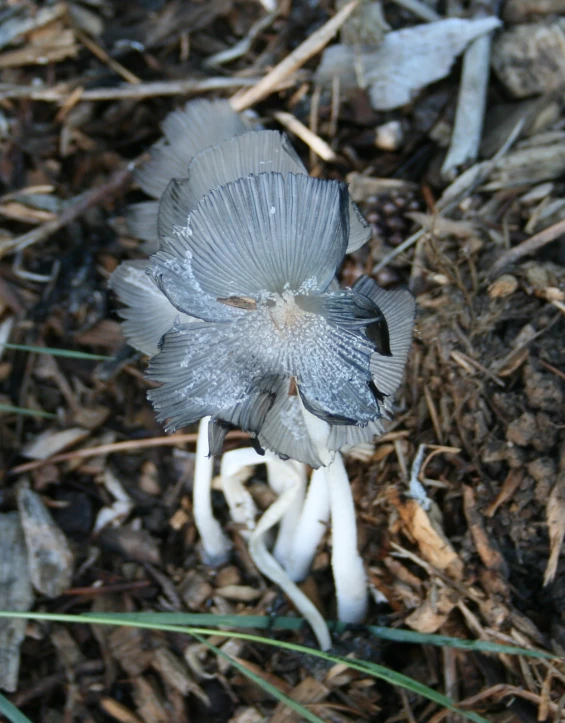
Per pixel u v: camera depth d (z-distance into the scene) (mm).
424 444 172
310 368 122
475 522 163
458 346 177
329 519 169
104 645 172
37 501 184
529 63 208
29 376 199
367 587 168
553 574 157
